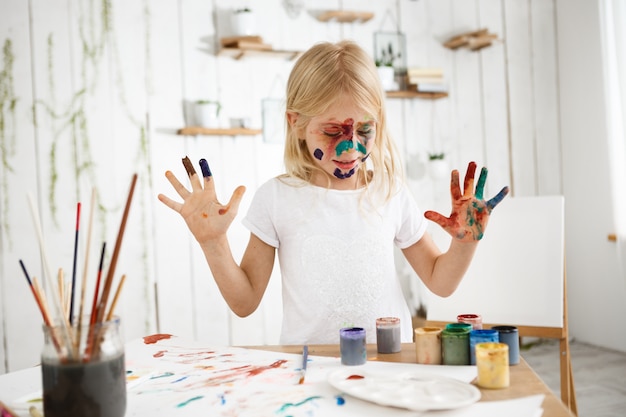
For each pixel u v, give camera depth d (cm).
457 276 123
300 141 142
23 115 261
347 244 135
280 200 139
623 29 291
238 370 97
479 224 108
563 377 170
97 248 271
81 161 270
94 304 76
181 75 287
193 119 288
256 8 299
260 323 301
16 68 260
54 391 71
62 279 81
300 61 136
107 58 274
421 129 329
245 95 298
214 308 292
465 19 338
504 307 181
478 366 83
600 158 326
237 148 296
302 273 134
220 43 292
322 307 132
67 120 268
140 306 279
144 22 280
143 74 280
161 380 93
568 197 352
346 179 141
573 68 343
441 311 192
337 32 314
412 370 92
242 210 296
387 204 141
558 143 355
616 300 318
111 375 73
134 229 278
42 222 264
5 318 258
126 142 277
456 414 72
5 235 258
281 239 139
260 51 285
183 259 287
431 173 321
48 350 72
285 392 84
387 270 137
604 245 325
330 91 127
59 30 266
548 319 172
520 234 185
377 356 104
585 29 332
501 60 345
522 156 348
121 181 277
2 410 81
